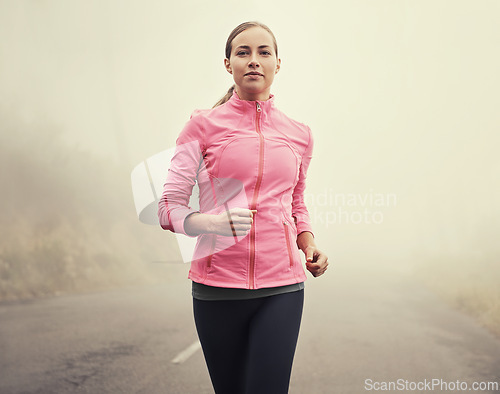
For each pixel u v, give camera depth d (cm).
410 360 493
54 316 672
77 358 462
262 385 174
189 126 190
